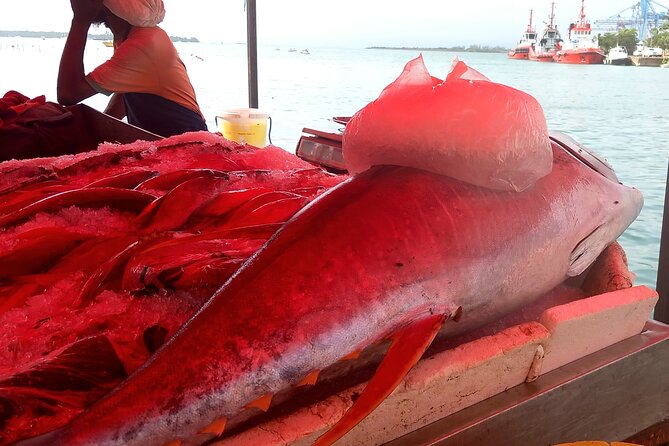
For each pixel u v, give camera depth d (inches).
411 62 29.7
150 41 97.5
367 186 28.7
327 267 25.7
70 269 33.1
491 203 29.8
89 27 100.5
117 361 25.4
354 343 25.7
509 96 28.1
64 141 79.2
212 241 32.3
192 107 105.9
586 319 32.1
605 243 36.5
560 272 34.0
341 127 72.2
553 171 33.5
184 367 23.1
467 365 28.9
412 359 25.1
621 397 34.4
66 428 21.4
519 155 28.6
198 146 51.1
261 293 24.7
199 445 24.0
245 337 23.9
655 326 36.9
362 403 23.5
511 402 30.5
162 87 100.3
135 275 29.9
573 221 33.3
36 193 42.0
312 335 24.7
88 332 27.8
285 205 35.7
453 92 27.9
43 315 29.6
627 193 37.4
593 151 39.7
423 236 27.5
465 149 27.9
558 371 32.7
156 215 35.8
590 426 33.8
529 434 31.4
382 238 26.8
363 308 25.7
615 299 33.4
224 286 25.5
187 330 24.0
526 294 32.8
